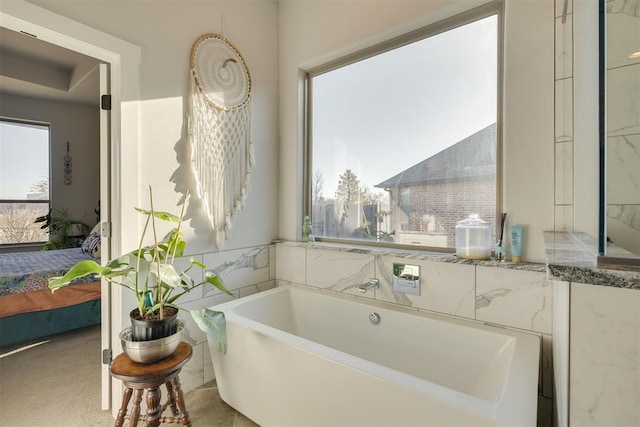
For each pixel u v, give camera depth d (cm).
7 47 332
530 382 112
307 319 227
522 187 160
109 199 178
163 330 144
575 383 70
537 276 151
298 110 258
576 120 121
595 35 85
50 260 314
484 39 182
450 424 100
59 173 460
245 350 164
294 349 141
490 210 180
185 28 204
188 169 205
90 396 195
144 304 150
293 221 260
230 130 229
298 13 254
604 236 74
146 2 185
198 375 210
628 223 76
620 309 66
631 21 79
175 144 198
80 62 368
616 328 66
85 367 231
